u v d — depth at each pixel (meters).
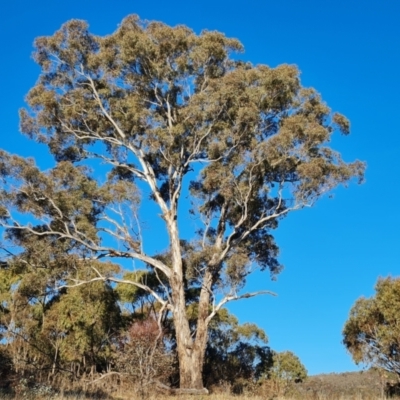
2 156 25.16
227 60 28.84
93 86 28.19
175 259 26.02
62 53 28.11
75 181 26.19
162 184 28.69
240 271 25.11
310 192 26.23
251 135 26.14
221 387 25.25
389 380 24.12
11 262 26.00
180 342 24.52
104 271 28.62
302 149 25.61
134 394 20.89
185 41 27.83
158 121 26.97
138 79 28.03
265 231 29.23
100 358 28.38
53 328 28.58
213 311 25.09
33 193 25.64
